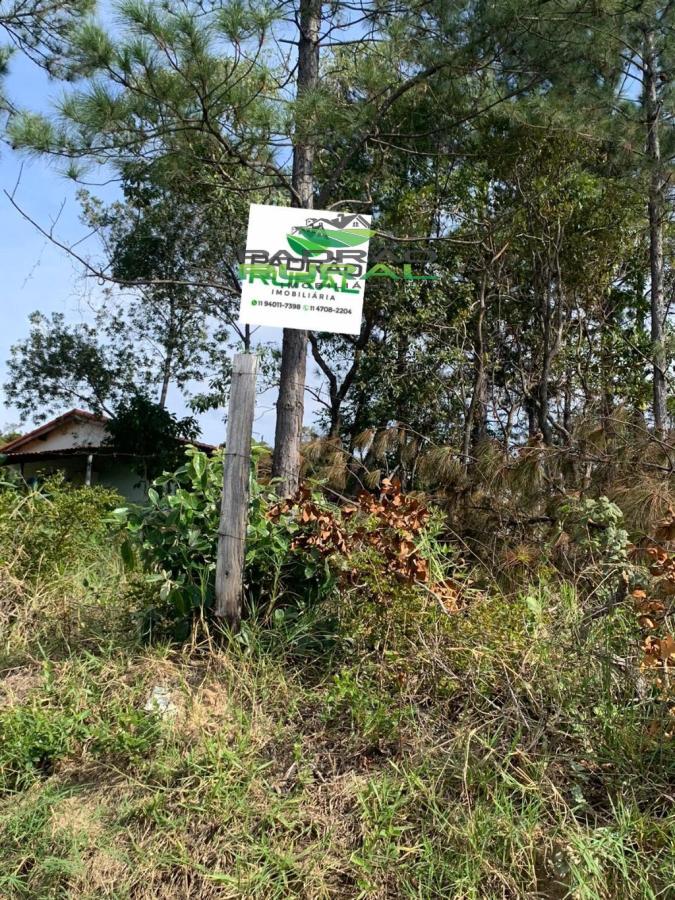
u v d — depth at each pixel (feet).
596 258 43.52
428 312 44.60
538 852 10.15
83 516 20.24
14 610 16.61
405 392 46.73
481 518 22.33
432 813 10.68
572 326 49.75
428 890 9.78
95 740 11.99
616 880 9.73
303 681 13.74
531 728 11.76
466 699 12.67
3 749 11.75
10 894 10.14
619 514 15.94
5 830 10.83
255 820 10.80
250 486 15.44
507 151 37.06
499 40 25.72
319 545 14.56
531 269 47.29
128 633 15.10
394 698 12.82
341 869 10.15
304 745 12.16
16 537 18.60
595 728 11.78
